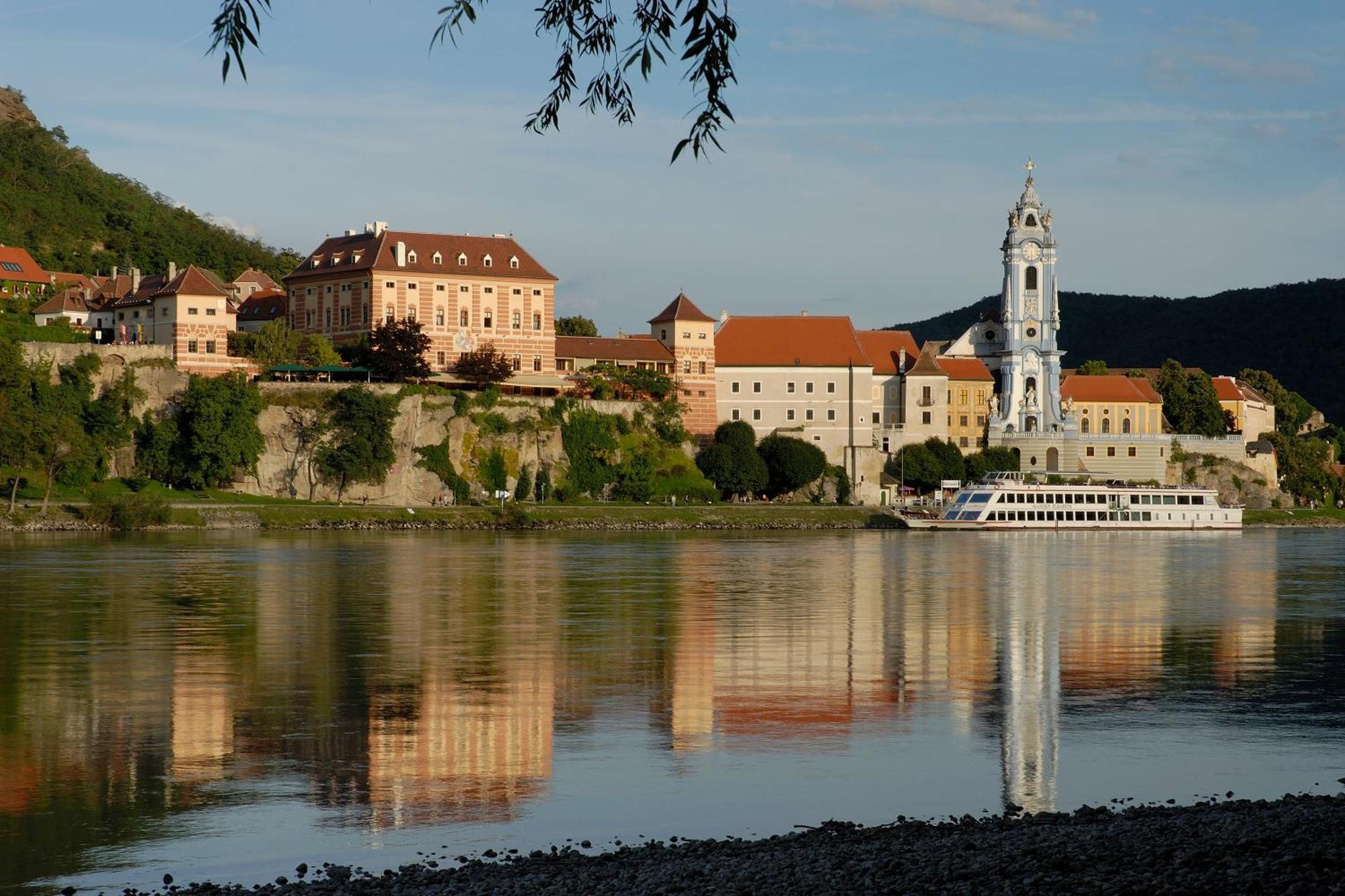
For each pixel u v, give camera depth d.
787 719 63.97
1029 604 111.06
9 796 50.50
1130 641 90.00
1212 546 192.38
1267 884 34.38
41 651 81.19
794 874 37.47
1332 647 87.94
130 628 90.19
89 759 55.84
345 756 56.47
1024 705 67.75
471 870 40.91
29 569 128.25
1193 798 50.72
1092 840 39.50
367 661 78.88
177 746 58.06
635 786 52.12
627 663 78.81
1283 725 63.31
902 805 49.69
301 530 197.25
